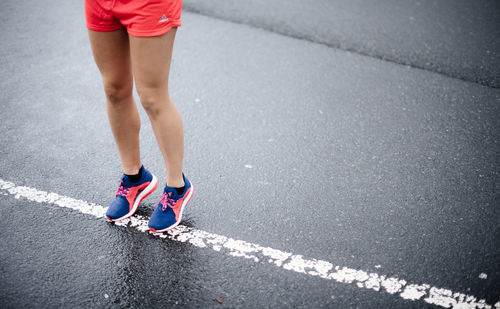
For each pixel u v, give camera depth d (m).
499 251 2.85
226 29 5.18
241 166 3.45
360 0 5.91
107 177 3.32
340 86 4.39
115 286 2.60
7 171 3.30
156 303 2.53
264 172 3.40
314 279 2.66
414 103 4.19
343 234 2.94
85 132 3.71
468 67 4.68
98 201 3.13
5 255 2.72
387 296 2.58
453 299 2.57
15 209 3.02
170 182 2.85
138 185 3.01
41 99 4.03
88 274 2.66
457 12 5.68
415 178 3.39
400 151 3.64
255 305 2.52
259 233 2.93
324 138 3.76
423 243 2.89
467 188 3.31
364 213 3.09
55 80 4.27
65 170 3.35
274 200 3.17
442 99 4.25
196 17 5.36
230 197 3.19
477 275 2.70
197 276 2.67
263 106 4.09
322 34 5.17
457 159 3.58
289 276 2.68
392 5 5.81
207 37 5.02
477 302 2.56
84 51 4.71
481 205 3.17
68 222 2.96
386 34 5.20
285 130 3.83
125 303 2.52
